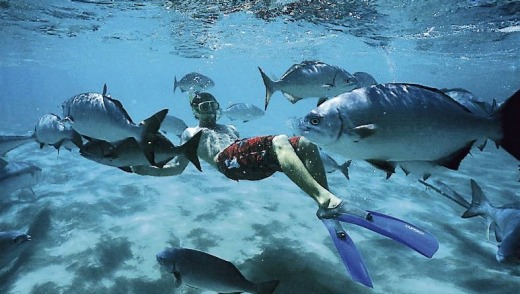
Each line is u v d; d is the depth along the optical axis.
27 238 4.35
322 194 3.28
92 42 22.59
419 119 2.22
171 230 5.64
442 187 6.17
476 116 2.15
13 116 31.14
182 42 21.83
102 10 13.61
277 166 4.03
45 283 4.32
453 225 6.25
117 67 44.31
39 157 11.44
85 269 4.57
